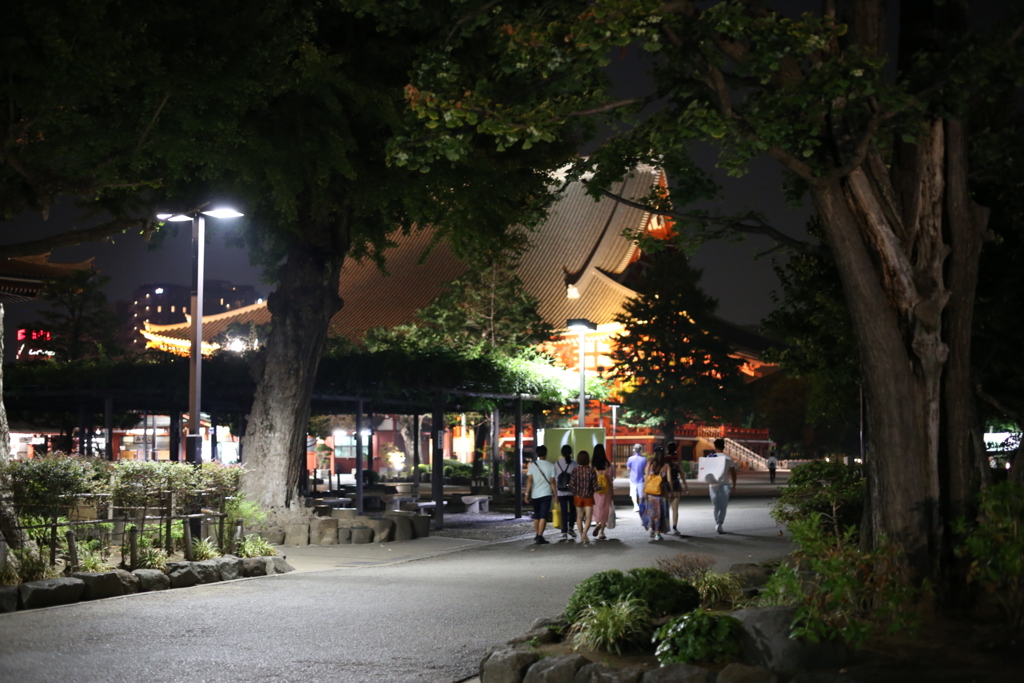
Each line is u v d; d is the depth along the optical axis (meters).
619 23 7.02
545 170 17.92
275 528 18.88
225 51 12.09
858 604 7.46
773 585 7.32
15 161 12.13
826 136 8.08
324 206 18.52
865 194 8.10
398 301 74.31
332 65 14.86
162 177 14.24
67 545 12.47
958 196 8.41
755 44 7.11
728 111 7.55
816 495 12.75
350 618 10.18
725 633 6.46
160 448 42.06
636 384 51.69
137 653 8.29
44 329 42.72
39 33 10.12
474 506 30.00
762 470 82.56
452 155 8.23
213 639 8.95
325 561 16.30
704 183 9.84
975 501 8.32
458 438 70.62
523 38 7.88
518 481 27.52
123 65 11.02
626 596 8.02
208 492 14.82
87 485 12.66
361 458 24.39
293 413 19.66
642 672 6.18
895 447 8.15
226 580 13.38
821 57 7.94
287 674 7.57
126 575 11.84
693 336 49.66
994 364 16.84
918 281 8.27
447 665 7.95
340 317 74.19
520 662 6.91
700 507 30.48
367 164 17.77
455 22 8.94
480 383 24.66
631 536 20.23
